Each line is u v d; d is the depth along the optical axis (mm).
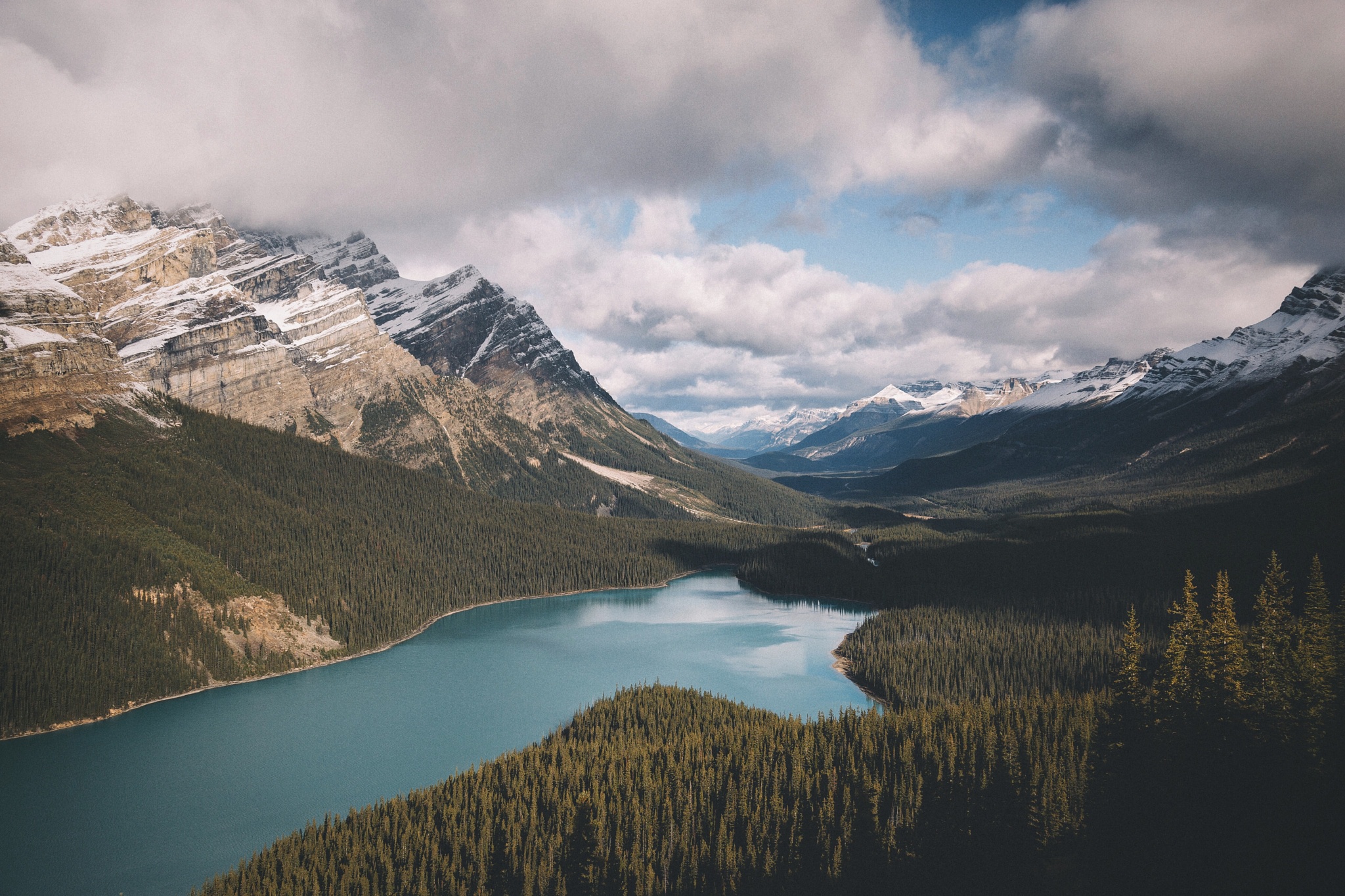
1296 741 93875
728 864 114062
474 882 111250
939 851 114000
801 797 127375
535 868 114125
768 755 138875
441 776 154000
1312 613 105812
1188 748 101625
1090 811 111125
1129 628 126250
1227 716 100625
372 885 108875
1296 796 89562
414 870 112125
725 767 135000
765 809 123938
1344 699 93938
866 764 133875
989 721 144375
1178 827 97625
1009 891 104062
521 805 124125
